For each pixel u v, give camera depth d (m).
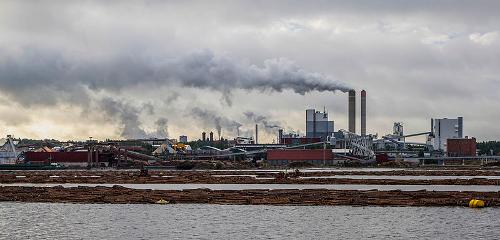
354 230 99.06
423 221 106.56
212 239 93.00
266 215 115.50
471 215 112.56
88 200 142.25
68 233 99.31
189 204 133.62
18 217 116.25
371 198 136.62
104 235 97.38
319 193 148.50
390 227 101.25
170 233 98.25
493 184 189.88
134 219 112.56
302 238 93.31
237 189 173.50
